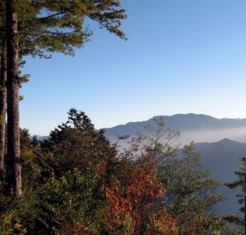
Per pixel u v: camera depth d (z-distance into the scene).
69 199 7.27
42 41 10.15
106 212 7.21
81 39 9.95
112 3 10.77
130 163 9.95
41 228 6.76
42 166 12.15
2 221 5.84
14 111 8.95
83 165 11.28
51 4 9.34
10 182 8.59
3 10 9.62
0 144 10.45
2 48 10.45
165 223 7.07
